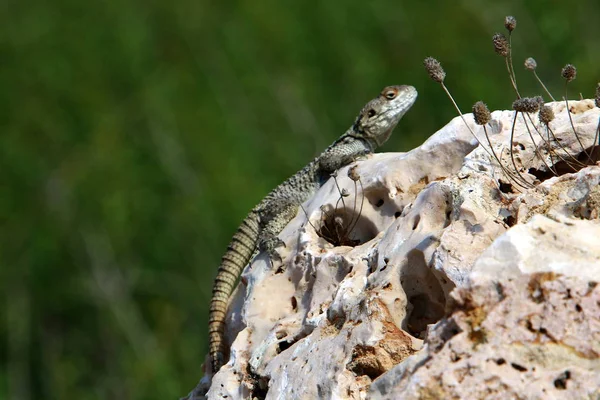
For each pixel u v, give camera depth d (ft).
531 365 12.93
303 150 66.69
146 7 80.02
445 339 13.58
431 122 62.95
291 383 16.06
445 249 15.42
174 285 63.41
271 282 19.67
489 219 15.67
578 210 14.96
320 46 72.38
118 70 76.18
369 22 72.49
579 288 13.17
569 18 65.26
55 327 65.16
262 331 18.76
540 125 17.83
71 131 74.18
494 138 17.88
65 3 82.58
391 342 15.30
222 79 72.49
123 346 61.98
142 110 72.02
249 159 67.26
